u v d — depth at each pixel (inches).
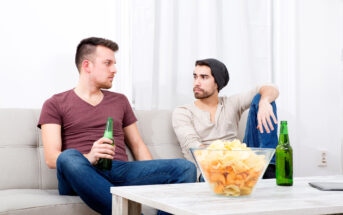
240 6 106.7
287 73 112.9
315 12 117.8
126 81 92.7
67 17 88.7
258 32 107.9
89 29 90.7
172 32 97.4
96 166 58.7
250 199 36.3
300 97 115.3
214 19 102.7
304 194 39.4
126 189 42.6
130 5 93.6
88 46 72.6
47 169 67.7
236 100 84.8
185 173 60.5
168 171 61.1
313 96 116.6
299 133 114.9
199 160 38.9
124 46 92.8
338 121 118.6
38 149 69.6
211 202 34.5
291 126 112.8
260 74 107.5
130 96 92.9
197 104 84.6
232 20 105.9
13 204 48.8
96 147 56.8
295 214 31.3
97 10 91.5
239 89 105.3
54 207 51.1
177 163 61.4
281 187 44.8
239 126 86.7
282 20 113.1
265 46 108.3
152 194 39.1
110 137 58.6
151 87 93.4
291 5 114.3
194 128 80.6
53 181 67.5
